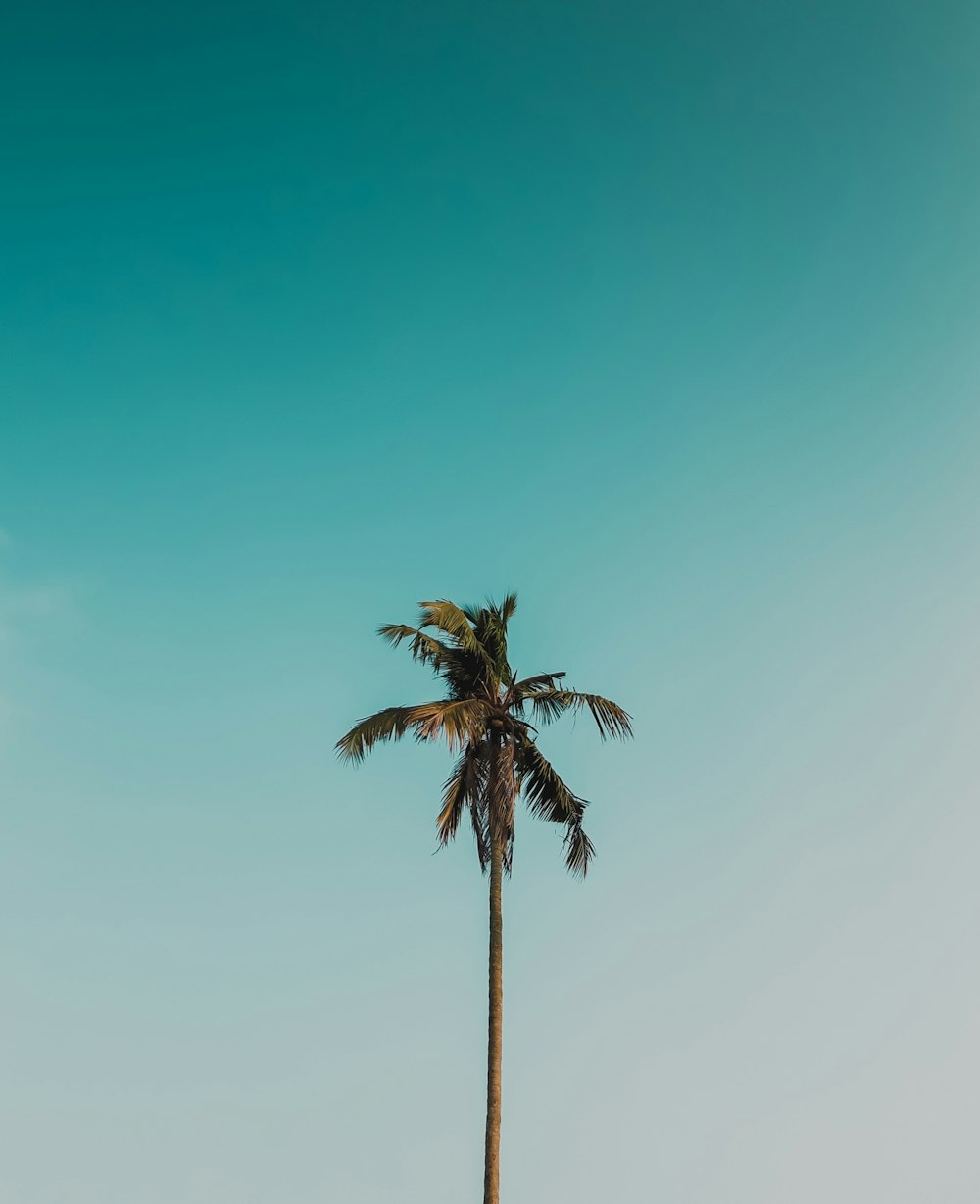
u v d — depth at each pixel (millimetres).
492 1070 26109
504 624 31250
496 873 28047
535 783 30047
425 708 28125
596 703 30047
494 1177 24891
